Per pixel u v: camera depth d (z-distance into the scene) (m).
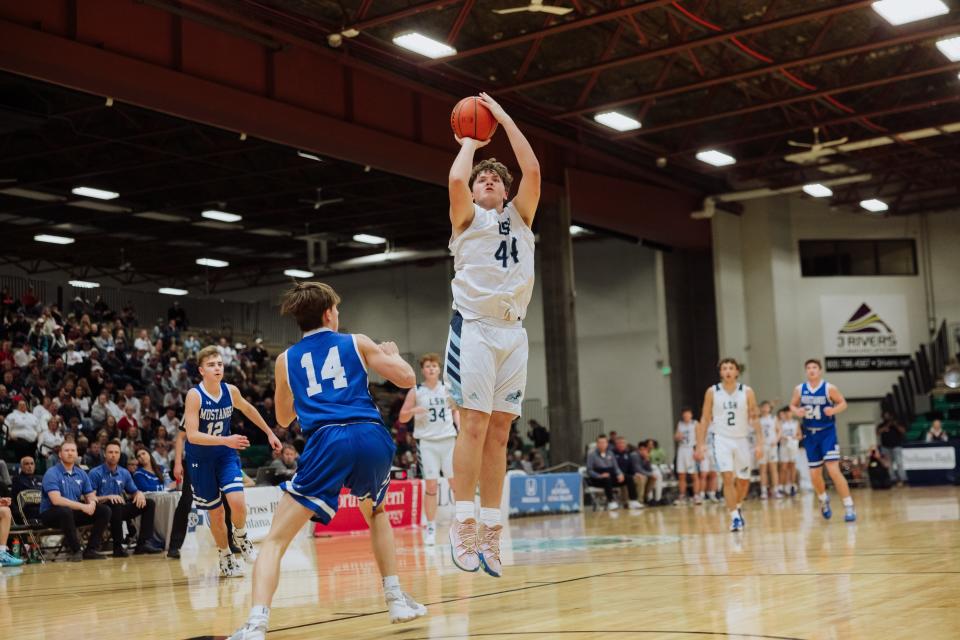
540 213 23.03
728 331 28.41
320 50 16.86
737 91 22.34
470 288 4.67
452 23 17.62
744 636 3.64
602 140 23.67
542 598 5.15
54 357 20.67
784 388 29.27
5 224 28.17
